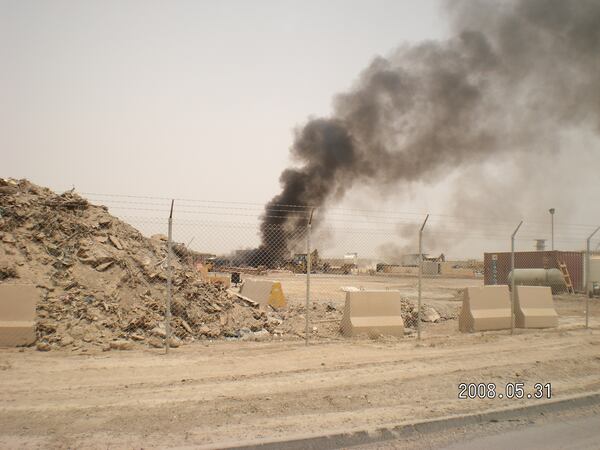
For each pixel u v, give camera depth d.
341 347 10.34
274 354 9.45
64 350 9.05
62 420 5.43
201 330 11.37
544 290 14.80
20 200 12.16
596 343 11.71
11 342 9.11
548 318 14.44
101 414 5.67
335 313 16.28
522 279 31.09
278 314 15.56
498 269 35.16
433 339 11.70
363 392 6.91
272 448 4.87
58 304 10.13
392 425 5.52
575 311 21.20
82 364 8.08
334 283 33.28
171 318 11.37
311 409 6.09
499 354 10.00
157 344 9.94
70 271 11.01
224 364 8.45
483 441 5.37
